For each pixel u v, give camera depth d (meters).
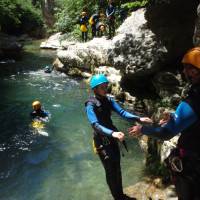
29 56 18.41
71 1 22.03
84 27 17.06
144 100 9.02
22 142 7.30
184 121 2.48
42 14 29.48
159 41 8.49
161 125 2.85
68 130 7.92
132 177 5.61
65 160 6.46
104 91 4.28
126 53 9.03
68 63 13.79
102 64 12.29
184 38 8.39
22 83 12.35
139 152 6.60
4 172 6.08
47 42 21.95
